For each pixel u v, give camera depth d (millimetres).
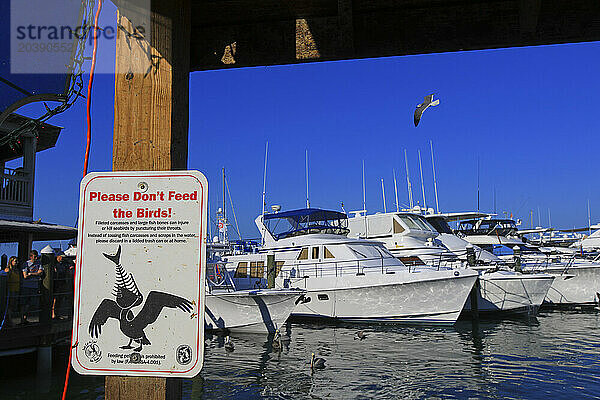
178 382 2426
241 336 16000
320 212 21078
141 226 2207
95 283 2189
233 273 20719
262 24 3432
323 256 19000
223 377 11062
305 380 10789
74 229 14875
